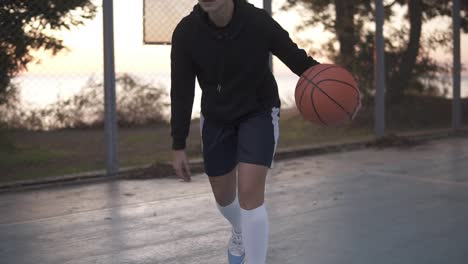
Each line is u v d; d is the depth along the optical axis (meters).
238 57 3.09
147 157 8.14
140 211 5.29
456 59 10.76
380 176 6.86
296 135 10.26
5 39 7.34
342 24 10.07
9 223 4.91
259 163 3.15
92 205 5.52
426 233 4.56
